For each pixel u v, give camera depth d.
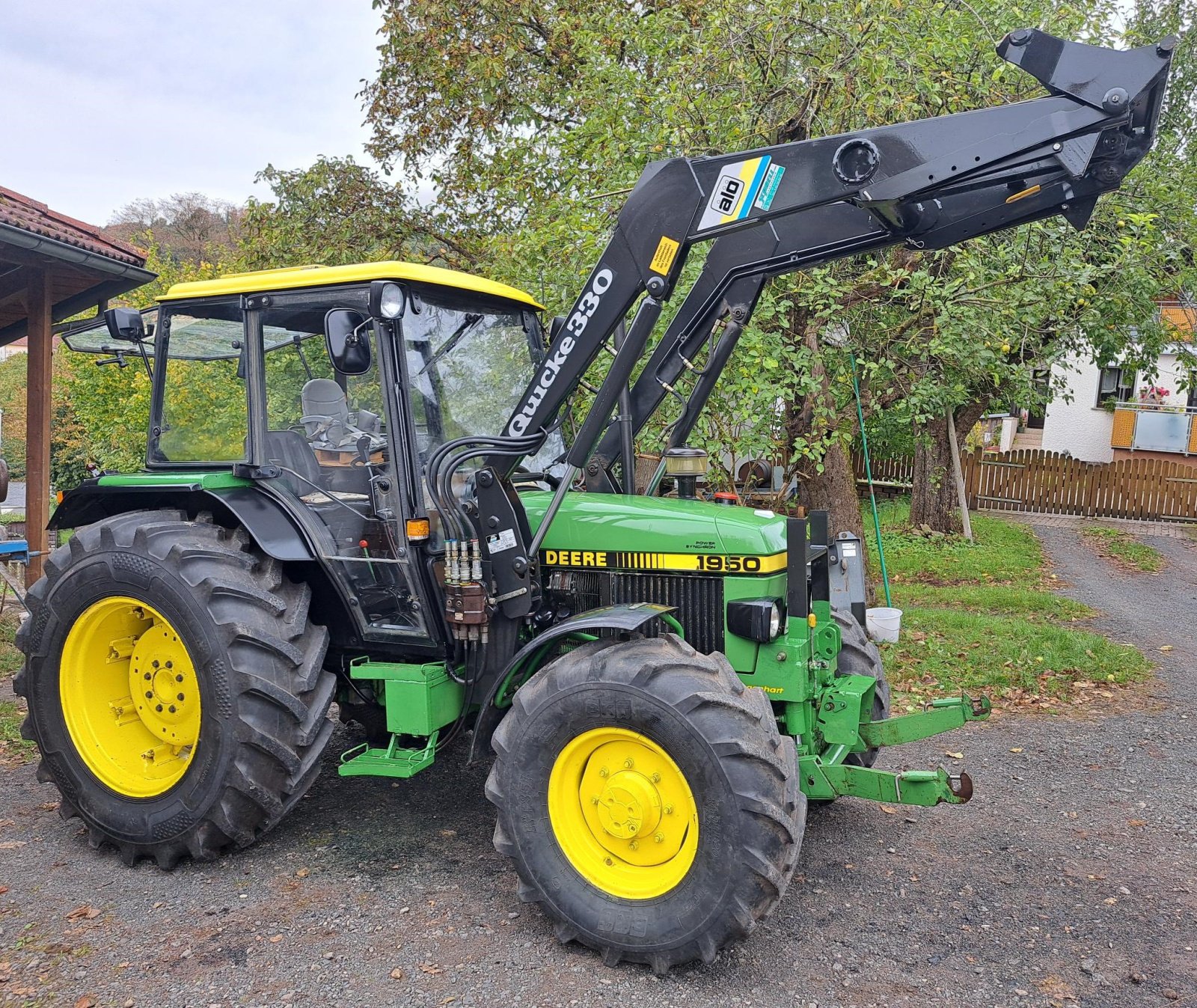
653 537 3.67
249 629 3.52
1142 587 10.38
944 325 6.32
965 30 6.18
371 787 4.50
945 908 3.40
